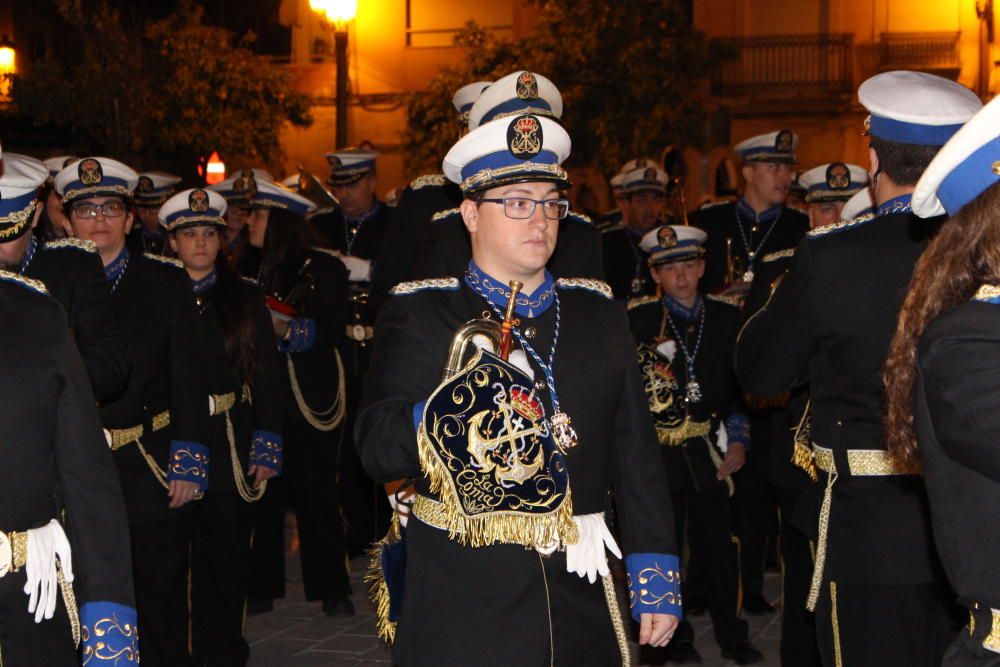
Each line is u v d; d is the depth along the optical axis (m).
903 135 3.62
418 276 4.43
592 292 3.38
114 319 4.64
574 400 3.20
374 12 23.27
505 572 3.07
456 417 2.95
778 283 4.09
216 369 5.81
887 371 2.52
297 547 8.73
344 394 7.22
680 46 16.64
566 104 16.30
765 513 7.04
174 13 18.27
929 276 2.43
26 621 2.96
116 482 3.11
